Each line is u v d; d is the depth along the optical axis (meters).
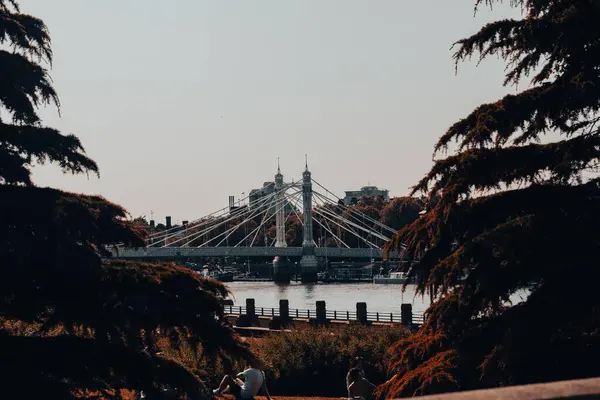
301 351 36.66
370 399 21.08
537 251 17.19
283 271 190.75
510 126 18.27
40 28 21.38
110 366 18.84
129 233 20.00
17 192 18.81
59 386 18.52
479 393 5.67
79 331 21.83
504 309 18.64
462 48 19.27
